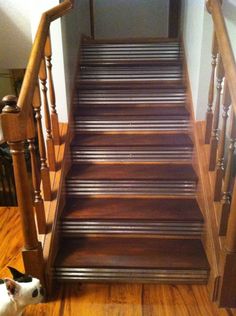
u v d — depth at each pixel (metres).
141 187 2.15
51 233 1.79
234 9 1.94
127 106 2.62
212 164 1.93
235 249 1.50
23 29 2.53
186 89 2.53
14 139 1.29
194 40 2.25
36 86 1.56
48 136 1.95
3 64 2.85
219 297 1.62
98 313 1.61
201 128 2.18
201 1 2.01
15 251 1.99
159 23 3.90
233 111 1.38
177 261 1.80
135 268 1.78
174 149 2.29
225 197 1.64
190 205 2.07
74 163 2.35
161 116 2.41
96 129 2.48
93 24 3.89
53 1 2.05
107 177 2.13
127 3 3.83
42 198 1.84
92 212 2.01
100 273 1.80
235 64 1.43
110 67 2.76
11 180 3.43
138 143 2.28
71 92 2.44
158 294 1.72
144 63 2.80
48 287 1.68
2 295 1.41
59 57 2.15
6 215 2.33
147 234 2.00
